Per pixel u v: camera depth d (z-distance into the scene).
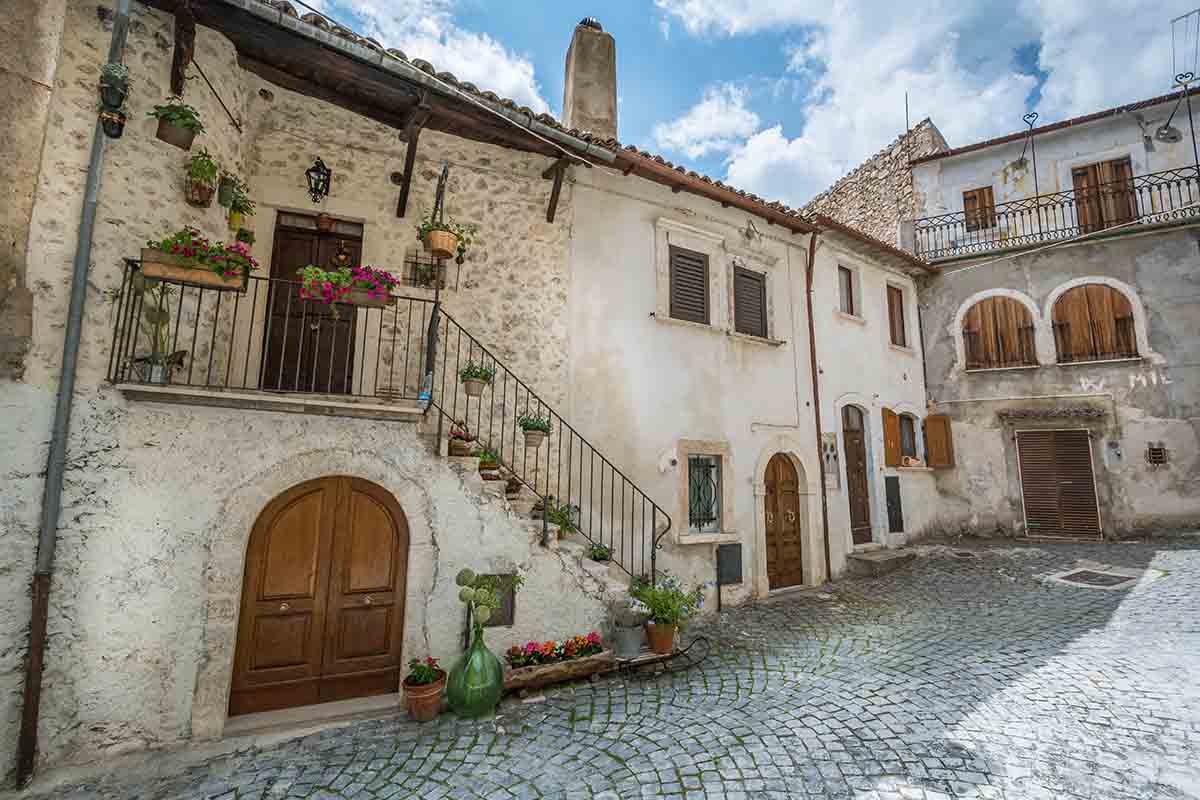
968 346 11.45
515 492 5.50
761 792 2.97
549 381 6.34
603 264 6.89
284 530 4.11
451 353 5.89
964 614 6.27
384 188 5.87
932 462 11.14
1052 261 10.83
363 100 5.66
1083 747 3.29
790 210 8.67
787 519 8.27
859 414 9.98
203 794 3.07
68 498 3.54
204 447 3.86
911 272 11.76
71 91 3.84
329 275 4.11
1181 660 4.45
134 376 3.84
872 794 2.91
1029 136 11.42
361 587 4.27
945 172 12.44
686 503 7.05
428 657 4.25
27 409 3.48
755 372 8.07
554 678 4.36
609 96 8.20
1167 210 10.20
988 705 3.89
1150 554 8.34
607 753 3.42
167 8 4.29
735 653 5.27
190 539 3.75
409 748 3.53
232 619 3.79
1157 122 10.50
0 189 3.48
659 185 7.48
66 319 3.67
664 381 7.12
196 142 4.54
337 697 4.13
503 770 3.26
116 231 3.95
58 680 3.40
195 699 3.63
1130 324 10.07
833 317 9.58
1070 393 10.44
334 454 4.20
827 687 4.34
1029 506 10.64
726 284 7.95
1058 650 4.90
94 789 3.14
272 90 5.50
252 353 5.16
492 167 6.40
